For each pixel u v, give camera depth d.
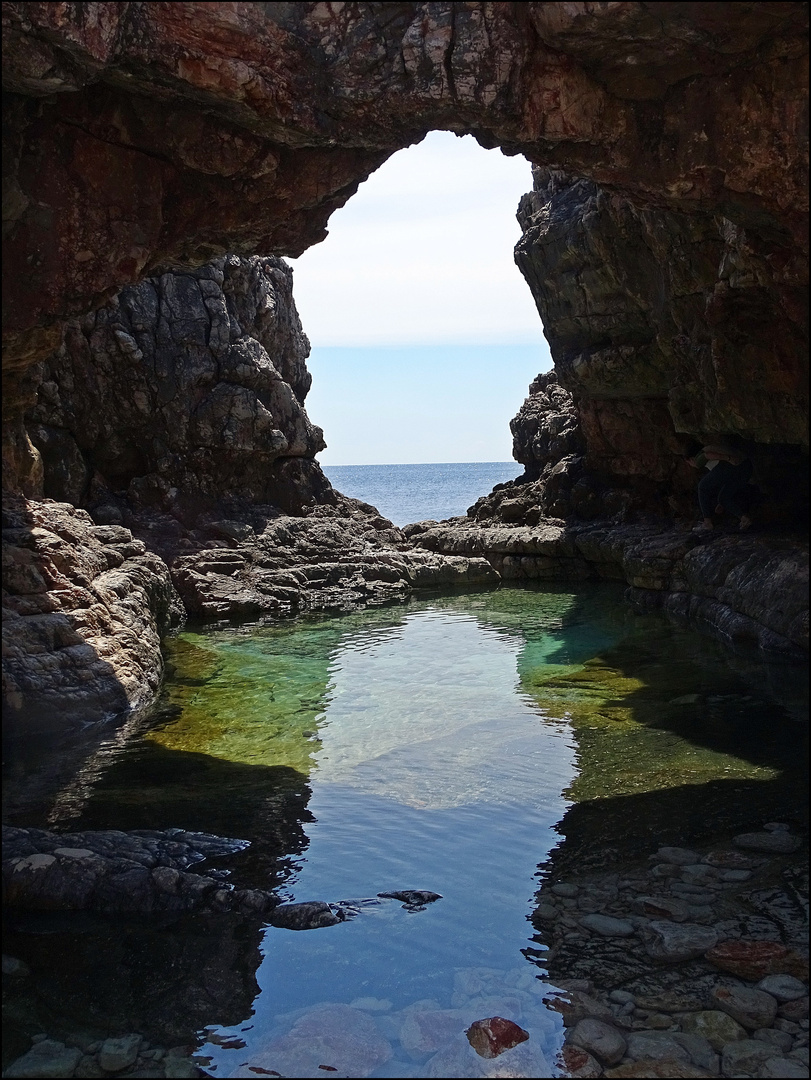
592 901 5.14
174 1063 3.91
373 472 199.12
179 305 16.98
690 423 13.78
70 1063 3.91
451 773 7.18
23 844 5.66
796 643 9.93
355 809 6.50
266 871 5.57
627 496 17.67
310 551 17.28
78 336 16.03
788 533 12.73
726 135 7.12
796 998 4.25
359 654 11.77
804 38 6.59
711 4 6.17
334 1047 3.99
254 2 6.39
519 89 6.81
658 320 13.80
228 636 13.22
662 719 8.30
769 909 4.98
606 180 7.74
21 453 10.88
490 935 4.84
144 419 16.72
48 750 7.87
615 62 6.91
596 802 6.50
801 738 7.57
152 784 7.03
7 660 8.22
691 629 12.15
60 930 5.01
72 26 5.75
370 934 4.88
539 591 16.66
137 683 9.41
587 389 16.81
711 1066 3.83
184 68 6.35
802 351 10.39
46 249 6.93
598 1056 3.89
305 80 6.76
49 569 9.34
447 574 17.72
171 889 5.27
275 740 8.13
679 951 4.62
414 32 6.62
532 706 9.00
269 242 8.53
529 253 16.36
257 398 17.67
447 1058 3.92
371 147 7.41
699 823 6.08
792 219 7.34
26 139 6.68
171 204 7.50
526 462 21.28
